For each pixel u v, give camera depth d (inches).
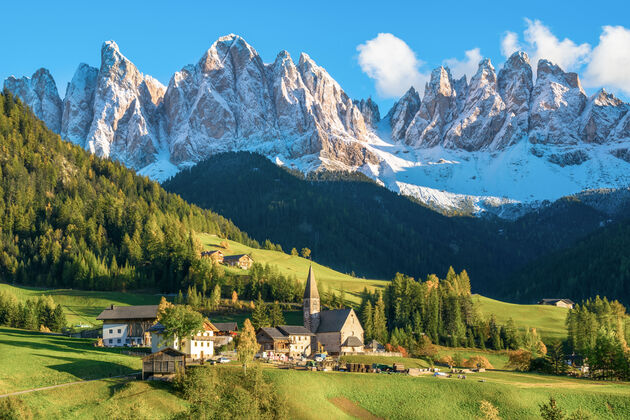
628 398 5152.6
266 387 4672.7
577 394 5246.1
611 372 6496.1
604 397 5201.8
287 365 5826.8
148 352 5979.3
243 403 4288.9
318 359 6879.9
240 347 5113.2
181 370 4773.6
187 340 5871.1
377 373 5561.0
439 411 4867.1
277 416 4431.6
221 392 4562.0
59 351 5708.7
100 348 6289.4
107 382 4709.6
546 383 5807.1
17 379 4635.8
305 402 4729.3
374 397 4985.2
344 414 4744.1
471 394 5128.0
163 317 5802.2
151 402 4402.1
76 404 4320.9
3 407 4045.3
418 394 5073.8
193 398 4377.5
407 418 4749.0
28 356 5255.9
